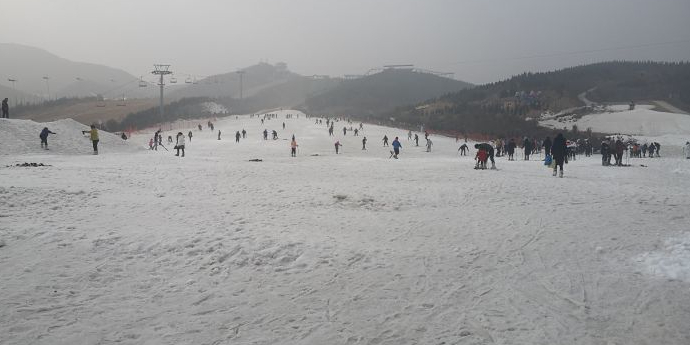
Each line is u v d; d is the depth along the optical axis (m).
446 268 6.26
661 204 11.12
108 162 20.17
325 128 76.94
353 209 10.43
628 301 5.14
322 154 38.97
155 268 6.05
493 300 5.20
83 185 12.24
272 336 4.35
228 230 7.96
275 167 20.53
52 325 4.39
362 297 5.28
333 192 12.66
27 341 4.08
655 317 4.75
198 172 17.30
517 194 12.81
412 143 54.75
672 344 4.22
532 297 5.29
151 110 115.19
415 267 6.30
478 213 10.06
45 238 7.02
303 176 17.11
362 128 75.19
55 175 14.00
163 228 7.97
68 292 5.16
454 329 4.52
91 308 4.81
